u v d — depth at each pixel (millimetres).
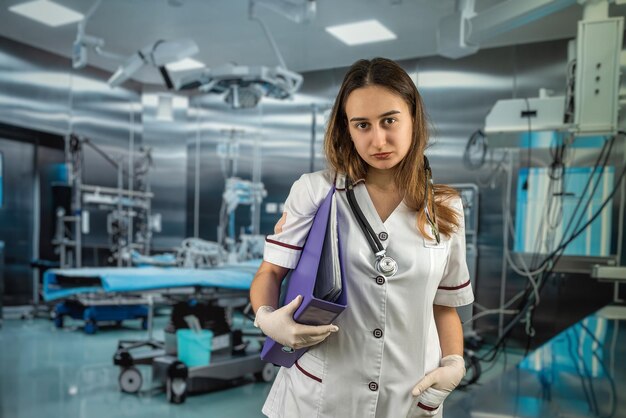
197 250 4887
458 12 3523
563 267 4723
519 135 3861
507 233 5297
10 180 6355
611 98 2963
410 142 908
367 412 930
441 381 908
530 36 5133
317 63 6445
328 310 774
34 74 6234
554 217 4965
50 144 6707
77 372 3844
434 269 924
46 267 6000
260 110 7203
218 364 3428
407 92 861
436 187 1003
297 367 993
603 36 2965
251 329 5676
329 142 976
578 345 2258
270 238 978
